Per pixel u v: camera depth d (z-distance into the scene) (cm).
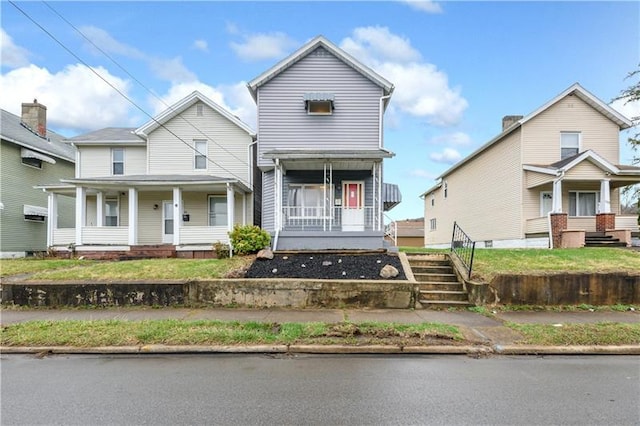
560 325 698
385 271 967
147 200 1806
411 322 720
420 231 4175
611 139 1834
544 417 378
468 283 905
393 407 398
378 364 534
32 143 1923
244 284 880
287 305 875
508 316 782
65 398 422
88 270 1041
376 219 1570
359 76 1681
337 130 1669
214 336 623
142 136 1822
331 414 382
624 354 585
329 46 1656
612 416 381
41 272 1116
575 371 509
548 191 1830
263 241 1317
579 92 1812
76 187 1591
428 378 480
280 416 378
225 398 420
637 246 1616
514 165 1898
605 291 886
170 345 595
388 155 1456
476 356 573
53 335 631
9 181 1805
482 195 2242
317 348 586
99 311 837
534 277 880
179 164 1820
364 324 684
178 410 392
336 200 1655
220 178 1664
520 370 512
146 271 1018
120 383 465
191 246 1562
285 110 1673
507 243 1959
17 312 832
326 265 1059
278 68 1655
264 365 530
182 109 1819
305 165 1570
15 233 1833
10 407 401
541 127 1834
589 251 1241
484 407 399
